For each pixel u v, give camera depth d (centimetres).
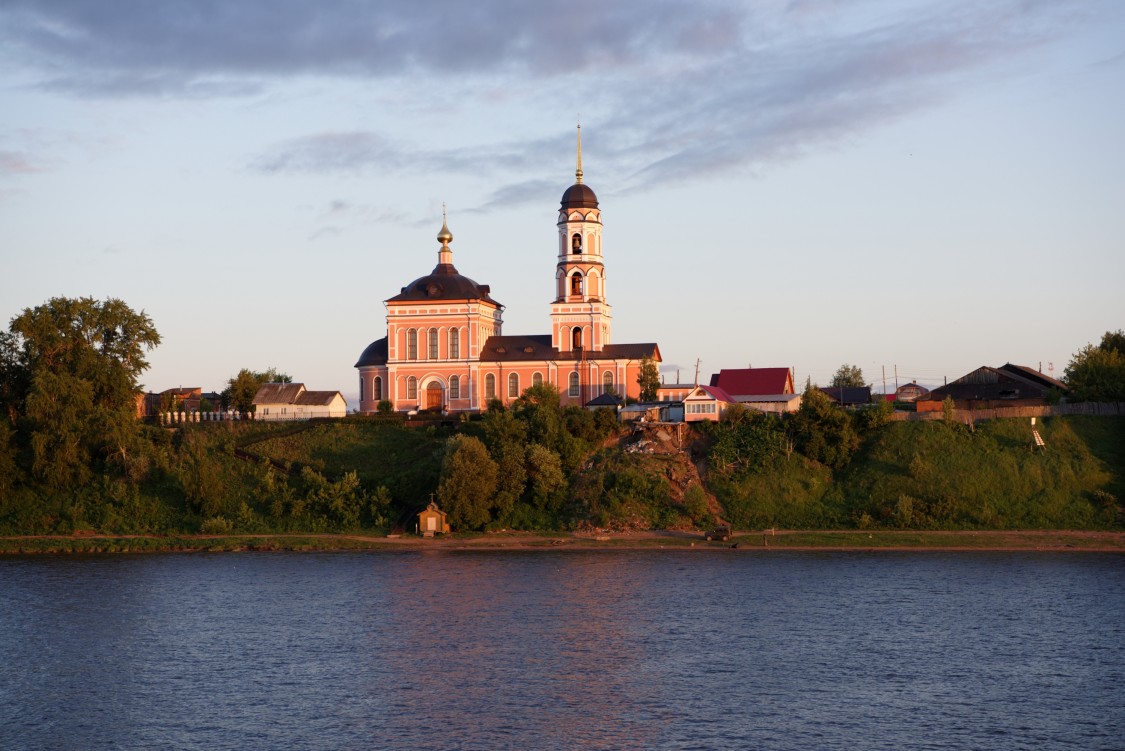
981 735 6650
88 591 10838
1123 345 16762
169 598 10500
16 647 8812
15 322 15788
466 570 11638
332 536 13500
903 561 11794
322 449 15475
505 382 18462
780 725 6856
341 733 6819
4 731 6919
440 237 19462
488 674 7969
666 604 9975
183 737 6788
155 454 14800
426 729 6869
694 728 6825
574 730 6819
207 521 13725
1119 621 9144
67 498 14350
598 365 18225
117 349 16188
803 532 13112
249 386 17738
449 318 18588
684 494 13725
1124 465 13750
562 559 12181
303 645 8800
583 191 18762
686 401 15100
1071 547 12281
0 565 12275
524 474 13875
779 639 8794
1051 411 14900
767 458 14188
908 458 14075
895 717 6969
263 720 7062
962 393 16400
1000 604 9794
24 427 15012
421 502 14125
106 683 7869
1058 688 7481
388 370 18712
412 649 8638
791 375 18325
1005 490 13488
